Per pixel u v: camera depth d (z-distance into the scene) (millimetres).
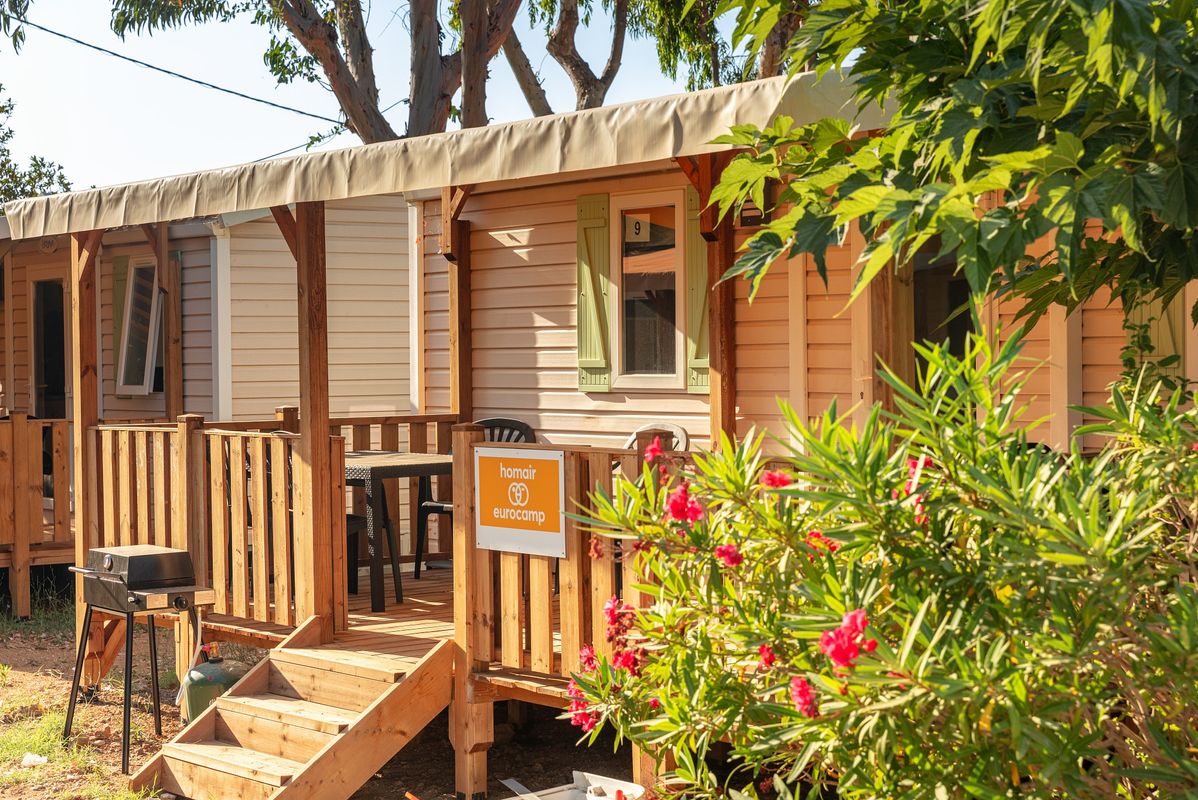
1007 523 2752
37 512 12203
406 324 14211
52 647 11094
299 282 7598
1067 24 2686
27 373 16578
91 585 7980
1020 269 3756
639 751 6020
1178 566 3082
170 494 8641
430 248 11047
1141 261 3441
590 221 9734
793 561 3367
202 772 6863
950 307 7984
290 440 7723
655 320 9445
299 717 6793
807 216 3061
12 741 8156
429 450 10867
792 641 3283
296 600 7684
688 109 5352
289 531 8266
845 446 3178
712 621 3584
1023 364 7586
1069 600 2715
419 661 6871
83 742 8203
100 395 15188
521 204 10227
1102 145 2729
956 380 3115
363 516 9188
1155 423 3262
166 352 14055
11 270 16766
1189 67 2523
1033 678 2775
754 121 5066
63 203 9203
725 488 3447
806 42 3242
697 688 3418
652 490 3721
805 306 8344
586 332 9805
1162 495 3268
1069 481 2979
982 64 3049
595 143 5742
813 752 2891
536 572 6559
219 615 8336
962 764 2838
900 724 2779
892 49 3230
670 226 9320
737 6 3363
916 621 2590
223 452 8234
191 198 8078
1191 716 2871
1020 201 2586
